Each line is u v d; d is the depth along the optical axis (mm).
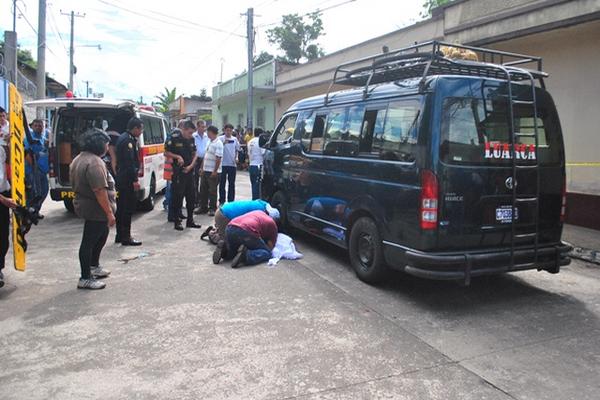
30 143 6617
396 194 4859
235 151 10383
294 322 4371
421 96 4695
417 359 3691
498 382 3363
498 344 3979
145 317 4465
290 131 7688
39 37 17328
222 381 3340
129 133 7137
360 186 5469
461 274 4512
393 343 3965
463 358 3721
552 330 4281
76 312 4586
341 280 5629
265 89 22016
